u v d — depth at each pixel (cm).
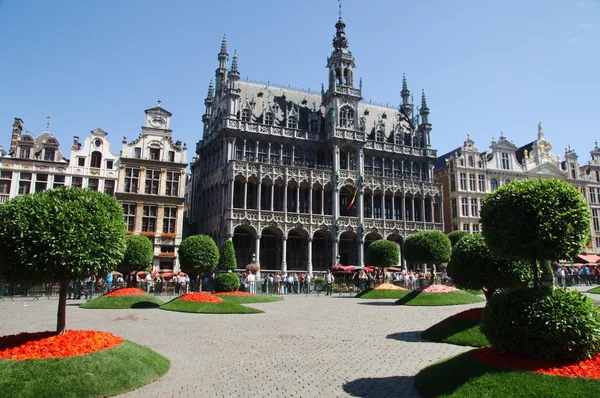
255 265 4422
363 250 6038
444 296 2981
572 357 1001
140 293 2962
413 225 6475
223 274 3366
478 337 1539
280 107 6462
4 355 1091
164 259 5431
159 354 1335
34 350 1119
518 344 1037
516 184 1266
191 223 6850
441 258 3262
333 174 6069
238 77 5956
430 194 6725
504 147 7719
